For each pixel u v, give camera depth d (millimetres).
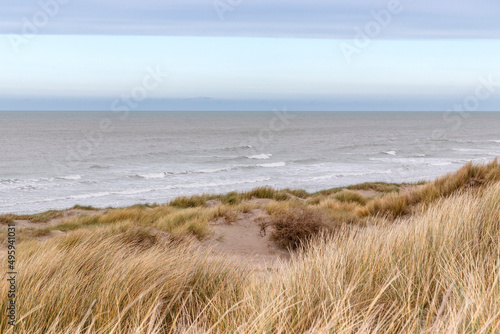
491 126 175000
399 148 80688
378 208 12977
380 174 46938
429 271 3064
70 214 20203
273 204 15352
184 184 40281
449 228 4094
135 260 4293
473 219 4422
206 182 41531
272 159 62562
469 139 103938
